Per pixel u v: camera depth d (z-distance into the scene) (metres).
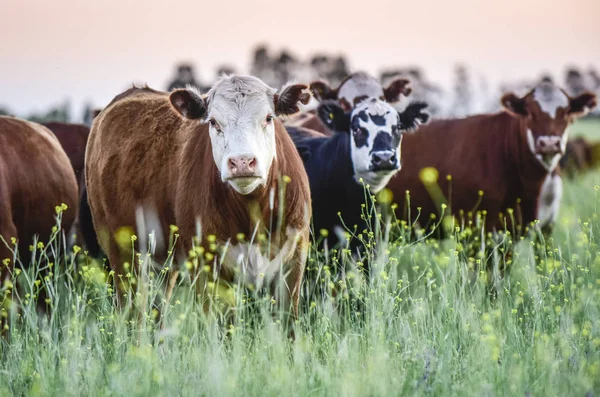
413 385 8.52
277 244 11.37
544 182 16.72
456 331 9.97
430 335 10.05
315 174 14.45
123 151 13.14
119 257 13.20
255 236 11.29
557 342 9.77
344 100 16.67
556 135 16.31
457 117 17.11
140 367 9.10
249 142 10.73
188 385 8.83
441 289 10.95
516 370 8.53
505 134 16.61
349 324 10.99
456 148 16.66
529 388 8.47
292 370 9.11
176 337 9.94
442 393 8.45
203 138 11.92
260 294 11.66
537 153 16.19
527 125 16.42
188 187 11.77
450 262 11.28
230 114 10.94
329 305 10.72
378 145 13.80
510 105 16.52
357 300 12.20
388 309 10.43
